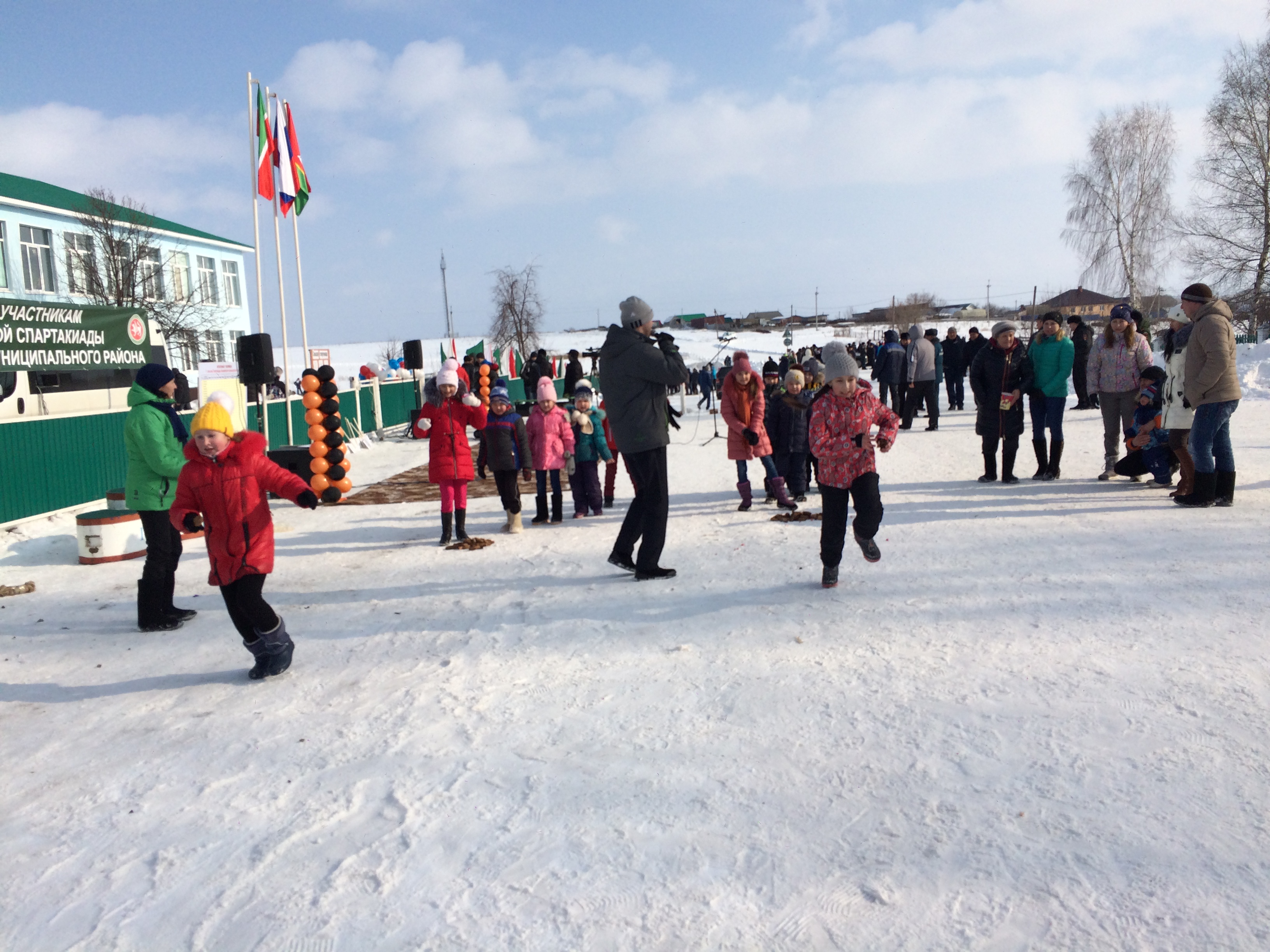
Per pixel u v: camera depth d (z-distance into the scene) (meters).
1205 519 6.92
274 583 6.95
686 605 5.45
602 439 9.43
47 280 30.58
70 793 3.37
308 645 5.14
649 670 4.30
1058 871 2.45
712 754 3.33
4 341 9.55
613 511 9.74
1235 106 36.19
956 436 14.81
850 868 2.53
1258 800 2.73
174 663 4.99
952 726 3.42
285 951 2.32
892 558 6.32
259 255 11.95
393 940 2.33
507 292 45.72
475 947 2.28
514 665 4.52
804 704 3.75
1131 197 44.16
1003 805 2.82
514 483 8.60
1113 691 3.64
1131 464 8.95
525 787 3.16
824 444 5.51
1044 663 4.02
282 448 11.39
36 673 4.92
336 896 2.56
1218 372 7.08
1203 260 37.31
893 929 2.25
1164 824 2.64
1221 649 4.03
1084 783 2.92
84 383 12.18
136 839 2.98
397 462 15.94
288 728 3.88
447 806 3.06
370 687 4.34
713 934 2.28
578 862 2.65
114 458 10.77
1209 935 2.14
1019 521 7.35
